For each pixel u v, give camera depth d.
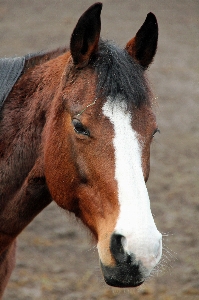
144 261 5.51
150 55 6.78
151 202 16.16
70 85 6.52
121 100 6.06
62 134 6.53
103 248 5.97
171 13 41.19
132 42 6.71
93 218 6.41
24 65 7.67
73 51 6.44
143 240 5.54
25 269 12.55
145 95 6.26
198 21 39.16
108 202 6.02
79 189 6.47
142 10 41.38
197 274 12.62
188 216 15.42
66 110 6.45
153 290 11.93
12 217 7.41
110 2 43.88
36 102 7.24
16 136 7.32
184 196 16.59
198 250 13.67
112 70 6.20
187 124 22.56
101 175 6.00
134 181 5.80
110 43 6.56
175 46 33.44
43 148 7.00
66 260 13.07
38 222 14.86
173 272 12.70
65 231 14.41
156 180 17.61
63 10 40.03
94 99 6.15
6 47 30.20
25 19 37.06
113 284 5.86
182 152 19.92
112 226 5.87
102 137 6.02
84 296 11.64
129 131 6.00
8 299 11.38
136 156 5.93
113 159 5.93
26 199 7.33
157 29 6.66
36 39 32.06
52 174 6.72
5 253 7.88
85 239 14.11
